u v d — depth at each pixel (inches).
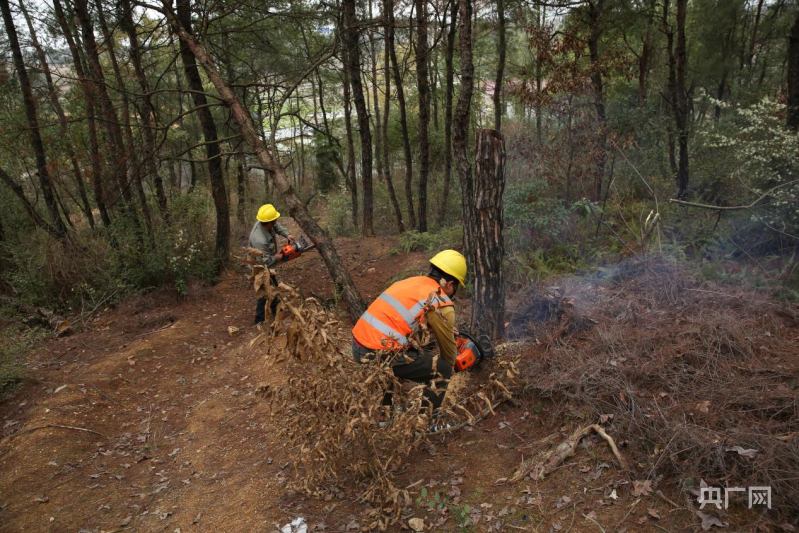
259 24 393.1
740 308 163.0
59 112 354.0
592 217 263.9
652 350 145.1
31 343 235.3
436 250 331.6
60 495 140.1
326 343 112.5
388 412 120.3
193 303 302.4
